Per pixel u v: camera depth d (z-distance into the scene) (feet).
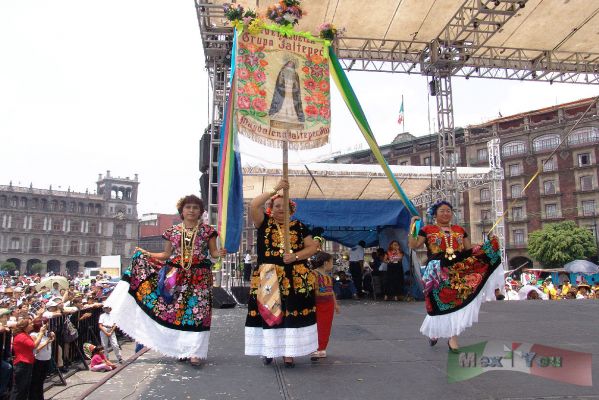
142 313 14.52
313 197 62.18
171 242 15.02
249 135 14.60
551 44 47.01
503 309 28.48
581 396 10.85
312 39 16.10
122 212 312.29
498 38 45.85
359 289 43.32
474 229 178.91
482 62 48.67
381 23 42.68
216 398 11.03
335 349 16.51
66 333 32.22
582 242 151.43
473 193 180.55
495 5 36.70
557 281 111.75
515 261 175.32
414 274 39.40
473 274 15.06
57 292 59.11
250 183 55.93
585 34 44.96
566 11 41.06
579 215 163.22
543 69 49.37
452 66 46.88
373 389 11.59
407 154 189.57
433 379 12.42
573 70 50.11
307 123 15.37
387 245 44.73
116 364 34.71
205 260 15.02
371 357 15.15
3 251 271.69
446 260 15.10
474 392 11.23
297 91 15.48
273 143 14.80
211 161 40.40
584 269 83.66
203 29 38.91
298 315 13.61
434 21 42.60
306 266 14.12
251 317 13.93
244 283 55.01
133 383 12.26
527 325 21.63
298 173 53.01
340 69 16.20
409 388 11.63
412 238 15.44
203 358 14.42
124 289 14.66
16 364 21.58
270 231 14.06
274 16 15.55
